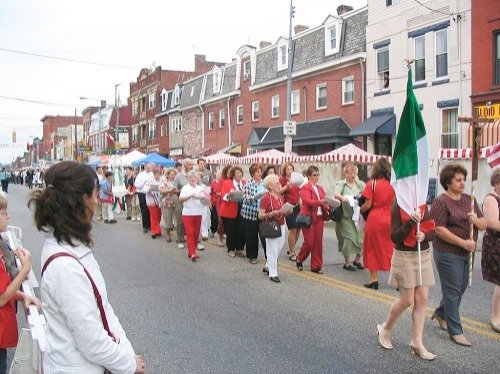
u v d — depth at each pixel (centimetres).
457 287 554
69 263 223
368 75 2452
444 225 545
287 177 1069
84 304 221
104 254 1127
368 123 2338
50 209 229
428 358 513
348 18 2642
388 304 720
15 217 1981
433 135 2120
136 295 777
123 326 631
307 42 2922
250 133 3453
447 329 583
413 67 2208
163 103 5072
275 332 605
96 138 7231
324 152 2761
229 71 3825
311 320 650
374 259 791
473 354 530
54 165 242
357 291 791
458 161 1655
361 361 513
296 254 1079
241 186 1124
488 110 1881
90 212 241
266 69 3319
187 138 4528
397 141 543
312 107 2864
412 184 521
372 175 800
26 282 382
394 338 580
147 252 1156
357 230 938
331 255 1112
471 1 1956
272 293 786
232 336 592
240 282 861
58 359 226
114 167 2516
